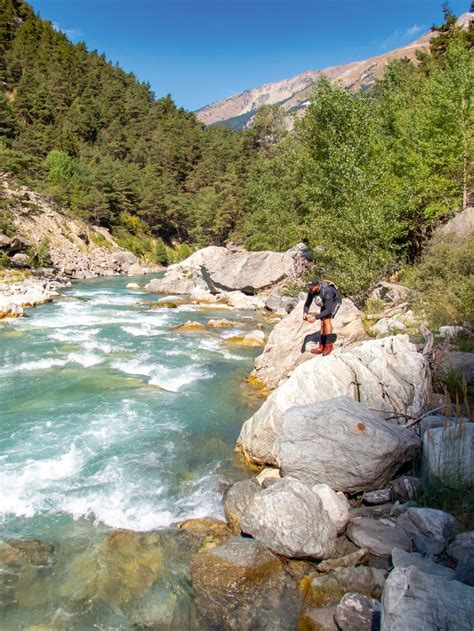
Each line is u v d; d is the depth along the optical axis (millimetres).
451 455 6316
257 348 18109
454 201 23547
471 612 3570
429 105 26172
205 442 9812
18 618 5098
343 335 13242
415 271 17922
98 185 78062
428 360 9938
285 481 6520
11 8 149625
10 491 7695
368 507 6590
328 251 20875
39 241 55688
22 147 84000
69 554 6148
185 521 6875
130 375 14359
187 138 113438
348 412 7344
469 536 5121
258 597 5301
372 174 23312
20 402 11930
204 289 37281
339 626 4605
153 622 5039
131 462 8805
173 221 92812
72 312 26984
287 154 48750
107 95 128500
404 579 3930
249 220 55875
